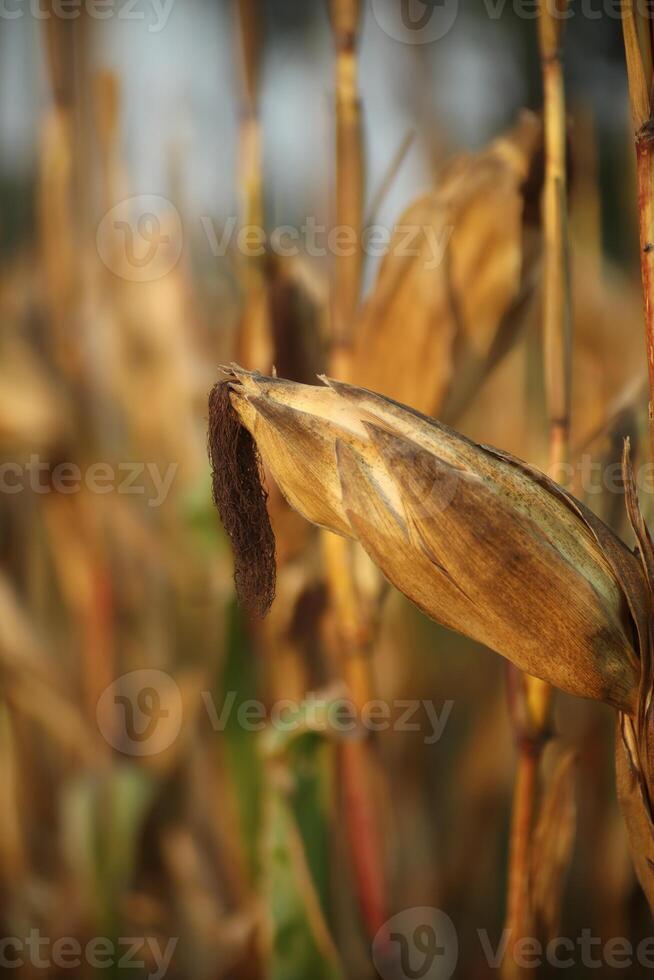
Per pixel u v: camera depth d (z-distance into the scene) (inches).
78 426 68.4
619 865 64.6
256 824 59.7
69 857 66.8
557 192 42.8
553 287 43.1
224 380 37.8
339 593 50.1
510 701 45.2
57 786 75.7
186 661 69.7
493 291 48.6
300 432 37.1
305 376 52.9
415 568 36.7
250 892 59.1
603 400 65.9
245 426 37.6
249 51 52.7
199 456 71.1
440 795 75.3
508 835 71.0
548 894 46.2
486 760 71.9
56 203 64.6
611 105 82.7
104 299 69.9
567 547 36.4
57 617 77.5
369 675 50.7
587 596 36.3
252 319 53.4
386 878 55.1
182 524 70.3
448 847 72.7
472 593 36.5
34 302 71.6
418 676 74.1
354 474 36.7
